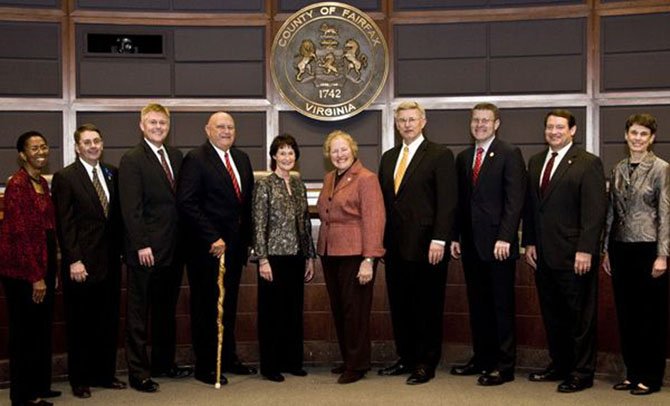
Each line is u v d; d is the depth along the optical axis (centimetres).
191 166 477
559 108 624
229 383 487
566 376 485
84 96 629
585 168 461
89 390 461
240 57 638
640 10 606
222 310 479
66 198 456
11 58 617
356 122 638
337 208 478
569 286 464
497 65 632
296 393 460
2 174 617
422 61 637
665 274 452
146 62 634
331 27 632
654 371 455
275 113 639
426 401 439
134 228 459
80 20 625
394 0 638
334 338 555
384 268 551
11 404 432
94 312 474
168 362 504
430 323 486
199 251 479
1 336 492
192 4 636
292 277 498
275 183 488
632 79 612
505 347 479
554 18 623
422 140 489
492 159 477
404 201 480
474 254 490
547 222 468
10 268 416
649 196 449
